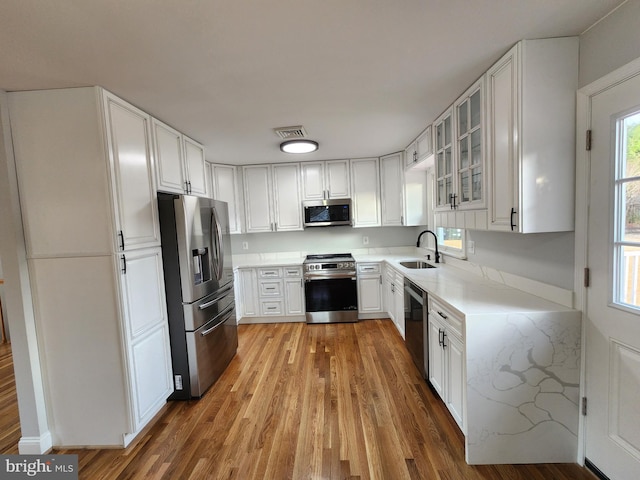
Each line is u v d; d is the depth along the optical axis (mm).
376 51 1522
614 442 1403
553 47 1486
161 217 2268
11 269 1751
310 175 4133
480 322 1580
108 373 1835
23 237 1773
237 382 2586
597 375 1479
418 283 2357
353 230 4551
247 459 1725
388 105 2238
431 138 2682
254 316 4066
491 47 1535
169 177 2436
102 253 1773
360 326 3807
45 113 1735
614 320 1378
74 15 1158
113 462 1752
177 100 1981
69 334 1819
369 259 4027
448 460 1664
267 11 1189
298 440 1855
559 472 1565
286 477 1591
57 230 1771
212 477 1613
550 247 1733
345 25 1306
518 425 1609
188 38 1347
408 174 3799
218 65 1587
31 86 1691
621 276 1354
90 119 1727
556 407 1596
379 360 2857
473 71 1770
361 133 2939
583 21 1363
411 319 2654
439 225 2615
